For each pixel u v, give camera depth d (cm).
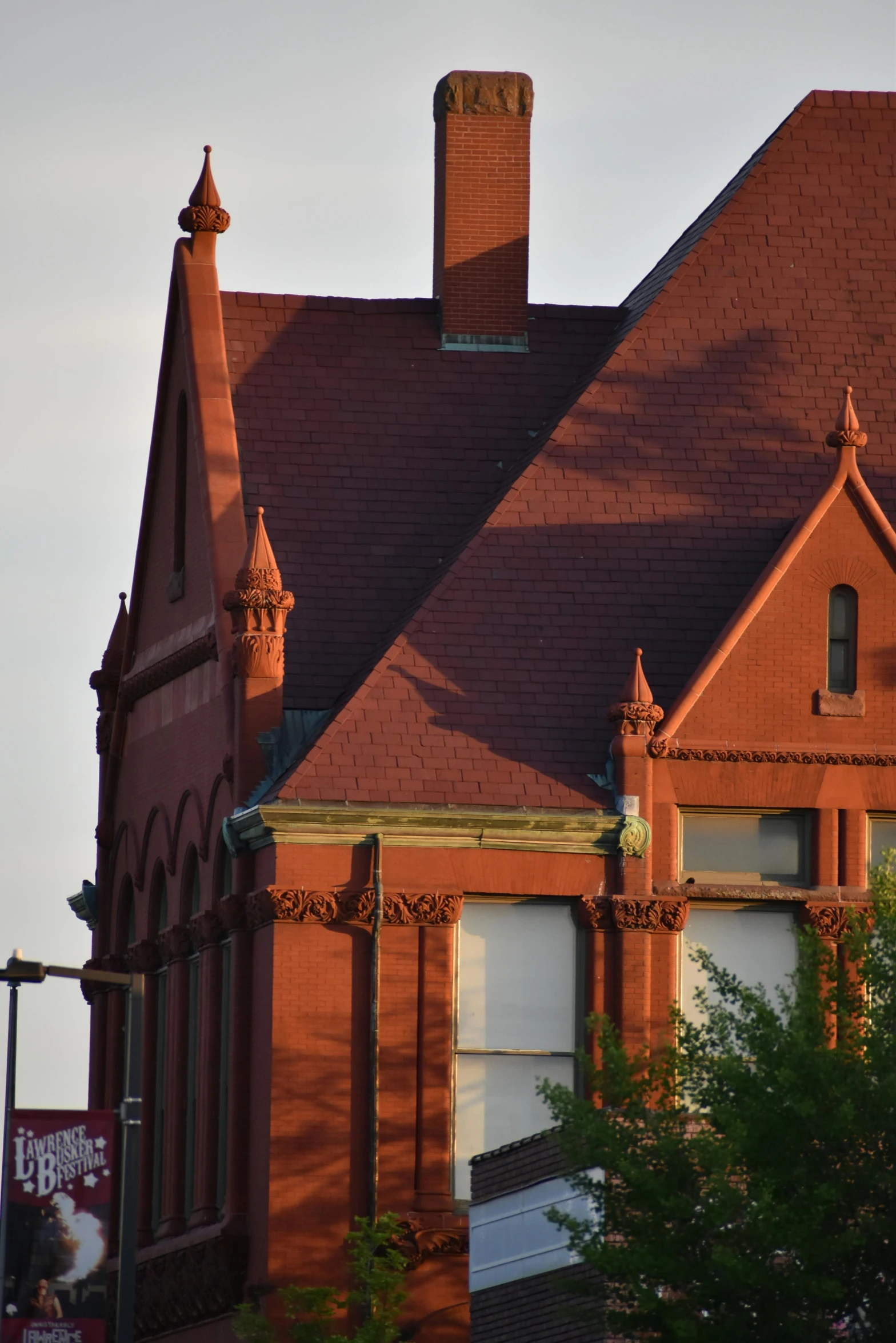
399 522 16912
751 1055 10750
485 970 14812
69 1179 11419
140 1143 17238
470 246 18038
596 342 18075
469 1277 13625
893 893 12375
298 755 15288
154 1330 16675
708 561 15888
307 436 17188
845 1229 10100
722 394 16525
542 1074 14738
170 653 17462
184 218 17775
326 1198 14350
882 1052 10319
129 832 18438
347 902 14550
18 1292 11269
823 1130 10088
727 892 14925
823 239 17125
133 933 18562
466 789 14788
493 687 15225
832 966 10938
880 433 16425
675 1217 10175
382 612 16438
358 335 17762
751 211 17138
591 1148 10356
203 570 16850
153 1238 17025
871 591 15300
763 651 15150
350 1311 14238
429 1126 14462
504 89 18238
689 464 16225
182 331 17675
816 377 16650
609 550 15825
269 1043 14538
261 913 14775
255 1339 13675
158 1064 17375
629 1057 11356
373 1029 14488
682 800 15000
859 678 15225
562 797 14850
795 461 16312
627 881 14788
